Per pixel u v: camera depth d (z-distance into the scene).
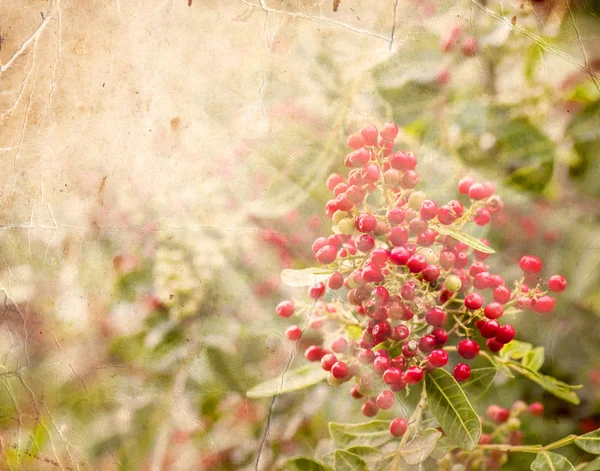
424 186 0.39
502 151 0.40
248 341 0.38
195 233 0.39
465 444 0.35
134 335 0.39
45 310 0.40
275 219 0.39
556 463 0.38
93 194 0.40
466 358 0.36
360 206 0.37
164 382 0.39
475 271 0.37
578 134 0.40
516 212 0.39
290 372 0.38
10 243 0.40
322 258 0.36
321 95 0.40
